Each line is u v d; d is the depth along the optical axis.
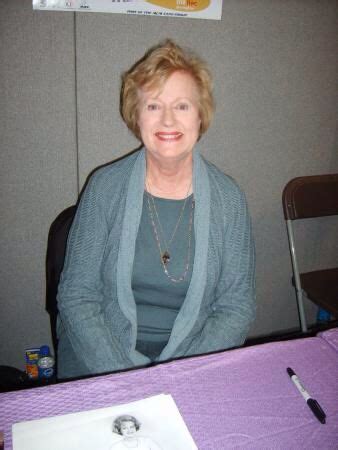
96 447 0.57
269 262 1.84
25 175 1.41
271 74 1.52
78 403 0.64
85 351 1.00
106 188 1.11
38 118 1.35
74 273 1.07
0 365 1.53
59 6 1.24
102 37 1.31
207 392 0.68
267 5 1.42
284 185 1.72
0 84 1.28
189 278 1.09
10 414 0.62
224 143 1.57
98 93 1.37
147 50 1.36
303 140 1.67
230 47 1.43
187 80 0.99
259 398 0.67
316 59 1.55
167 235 1.10
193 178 1.11
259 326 1.94
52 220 1.50
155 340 1.11
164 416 0.62
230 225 1.12
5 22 1.23
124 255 1.06
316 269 1.94
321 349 0.80
